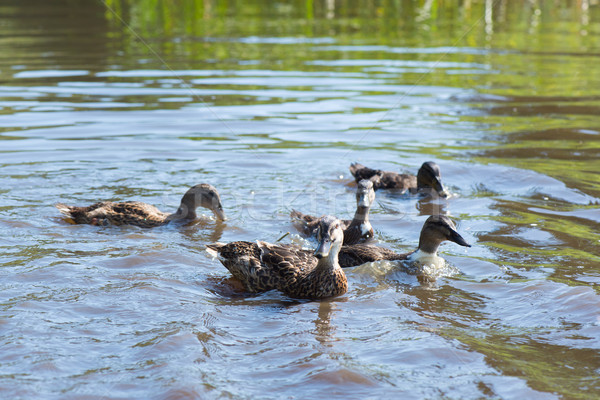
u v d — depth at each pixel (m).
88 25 29.45
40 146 14.27
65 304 7.62
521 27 30.05
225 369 6.29
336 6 35.12
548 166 13.27
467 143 14.98
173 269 8.98
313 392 5.92
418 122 16.59
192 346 6.71
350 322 7.43
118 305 7.66
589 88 19.59
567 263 8.93
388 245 10.20
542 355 6.57
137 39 26.41
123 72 21.16
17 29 28.30
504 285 8.34
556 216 10.78
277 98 18.27
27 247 9.48
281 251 9.01
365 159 14.10
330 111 17.20
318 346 6.79
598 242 9.62
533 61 23.31
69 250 9.45
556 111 17.38
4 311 7.37
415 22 30.25
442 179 12.92
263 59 23.03
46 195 11.73
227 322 7.38
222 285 8.65
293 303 8.08
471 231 10.36
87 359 6.41
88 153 14.01
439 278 8.77
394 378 6.14
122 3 33.94
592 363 6.40
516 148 14.51
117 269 8.82
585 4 35.94
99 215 10.65
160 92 18.86
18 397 5.75
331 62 22.47
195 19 31.28
